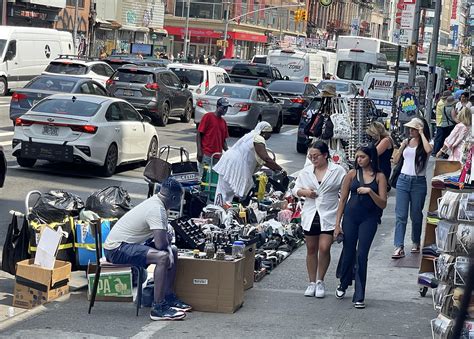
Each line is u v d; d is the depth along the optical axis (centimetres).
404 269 2352
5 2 10325
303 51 10575
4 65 7419
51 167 3834
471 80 11281
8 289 1981
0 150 3094
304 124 5047
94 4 12825
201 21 17088
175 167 2827
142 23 14450
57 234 1861
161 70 6191
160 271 1784
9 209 2858
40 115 3572
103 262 1869
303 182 2038
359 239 1941
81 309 1844
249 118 5669
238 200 2761
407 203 2464
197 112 5716
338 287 2030
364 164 1942
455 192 1794
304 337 1700
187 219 2192
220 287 1861
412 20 5103
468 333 1537
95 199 2103
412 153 2445
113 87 5988
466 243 1675
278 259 2386
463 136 3031
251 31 17825
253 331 1733
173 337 1680
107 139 3631
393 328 1780
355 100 3594
